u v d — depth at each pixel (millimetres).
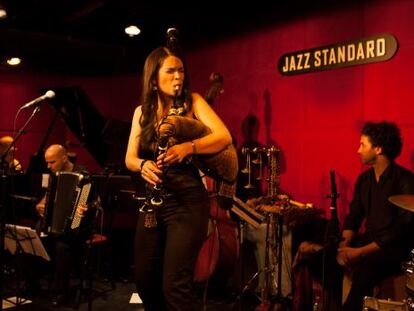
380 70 3654
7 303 4062
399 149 3254
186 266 1880
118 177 4578
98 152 5348
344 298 3236
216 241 3805
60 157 4418
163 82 1987
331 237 3111
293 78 4301
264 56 4582
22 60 5957
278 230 3658
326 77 4031
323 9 4055
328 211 4000
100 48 5980
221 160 1967
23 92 6547
